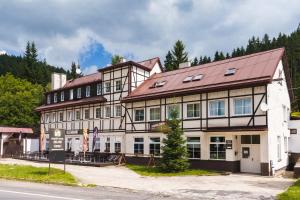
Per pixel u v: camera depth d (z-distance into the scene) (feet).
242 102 82.43
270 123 78.54
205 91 88.74
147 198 44.09
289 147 97.76
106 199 41.04
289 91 103.71
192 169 88.58
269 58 88.33
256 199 44.73
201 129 89.61
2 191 46.68
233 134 82.48
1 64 314.35
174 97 96.94
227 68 94.73
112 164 103.76
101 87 126.41
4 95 201.87
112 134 117.70
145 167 94.68
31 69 275.18
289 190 48.96
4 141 148.05
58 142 69.62
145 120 105.29
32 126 193.26
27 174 66.80
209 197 46.29
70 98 142.82
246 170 83.20
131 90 114.62
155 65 127.44
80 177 68.13
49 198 40.22
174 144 83.15
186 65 120.47
